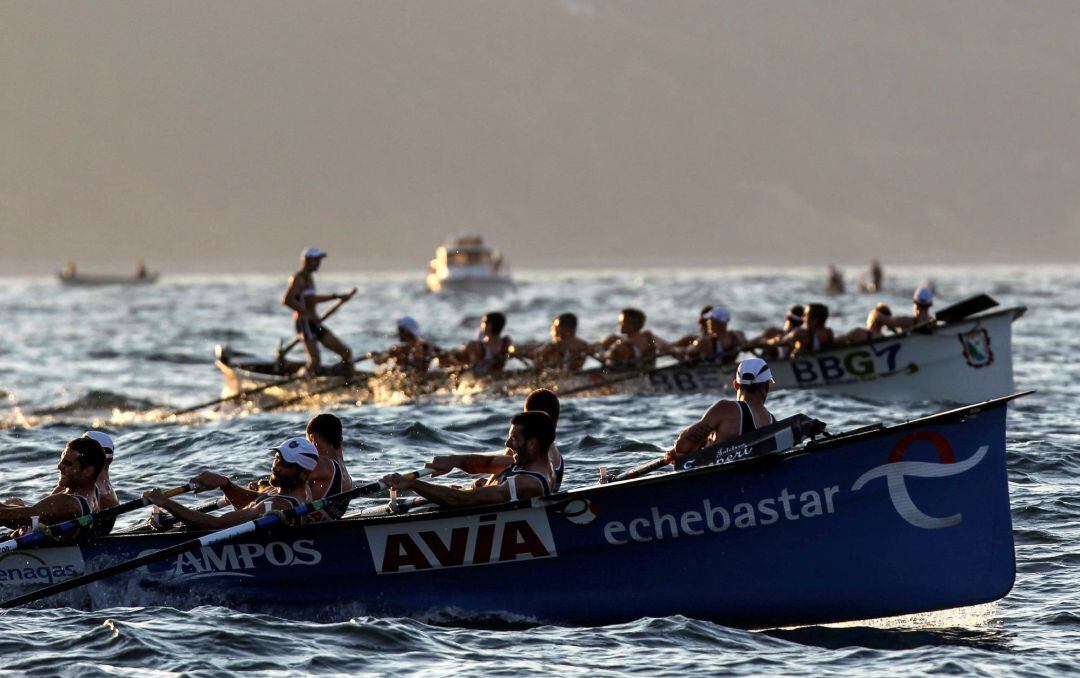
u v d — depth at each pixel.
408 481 35.78
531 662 31.41
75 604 37.31
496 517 35.19
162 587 37.03
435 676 30.30
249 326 171.50
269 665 31.03
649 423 63.75
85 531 37.41
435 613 35.88
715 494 34.50
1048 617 34.22
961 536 34.25
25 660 31.27
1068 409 70.06
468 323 170.00
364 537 35.72
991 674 30.12
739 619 35.06
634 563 35.12
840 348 72.44
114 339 144.38
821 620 34.94
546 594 35.47
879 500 34.34
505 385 79.12
